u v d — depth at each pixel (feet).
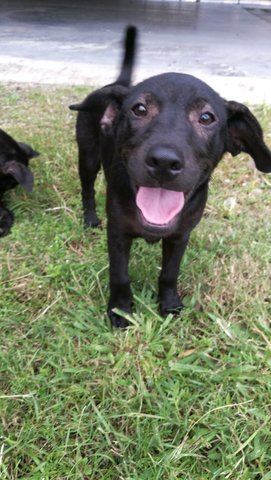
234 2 11.85
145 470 1.24
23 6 8.12
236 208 2.32
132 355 1.52
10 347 1.56
